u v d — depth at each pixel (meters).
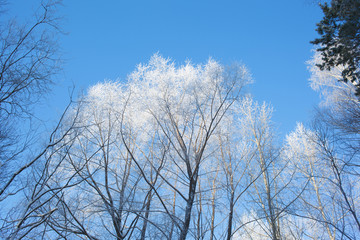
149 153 8.12
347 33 7.50
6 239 4.84
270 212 7.46
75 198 6.65
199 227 6.78
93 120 7.90
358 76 7.87
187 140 8.11
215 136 8.27
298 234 7.48
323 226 7.18
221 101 8.08
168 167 7.99
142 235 6.78
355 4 7.28
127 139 8.19
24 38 6.04
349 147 7.05
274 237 7.18
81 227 5.89
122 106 8.50
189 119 8.00
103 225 6.75
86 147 7.60
